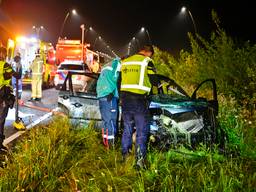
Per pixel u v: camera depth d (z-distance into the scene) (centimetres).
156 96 619
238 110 849
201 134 579
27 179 458
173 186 442
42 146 566
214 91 634
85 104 704
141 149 533
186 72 1335
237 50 1126
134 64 539
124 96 541
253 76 958
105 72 630
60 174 501
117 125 656
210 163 511
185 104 593
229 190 430
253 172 510
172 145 571
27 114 1017
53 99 1423
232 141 614
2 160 566
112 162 563
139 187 442
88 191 451
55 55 2372
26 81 1738
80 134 664
